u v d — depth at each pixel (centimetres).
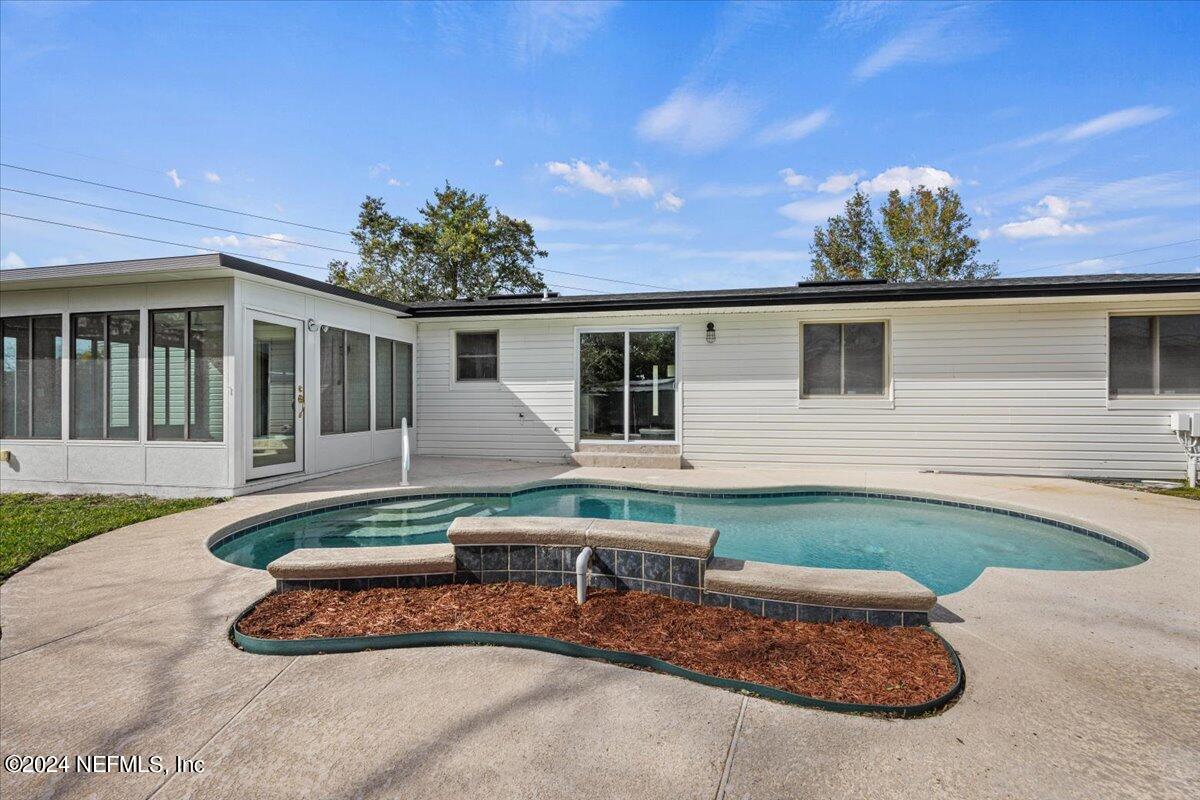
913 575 441
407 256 2612
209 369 654
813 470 869
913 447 856
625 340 962
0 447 716
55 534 482
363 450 899
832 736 197
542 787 171
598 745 192
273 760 187
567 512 653
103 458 686
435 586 339
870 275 2578
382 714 213
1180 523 519
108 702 224
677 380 935
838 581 301
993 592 346
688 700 221
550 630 278
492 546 344
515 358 1009
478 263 2570
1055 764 182
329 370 821
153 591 347
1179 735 199
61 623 299
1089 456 800
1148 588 353
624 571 330
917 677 234
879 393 875
